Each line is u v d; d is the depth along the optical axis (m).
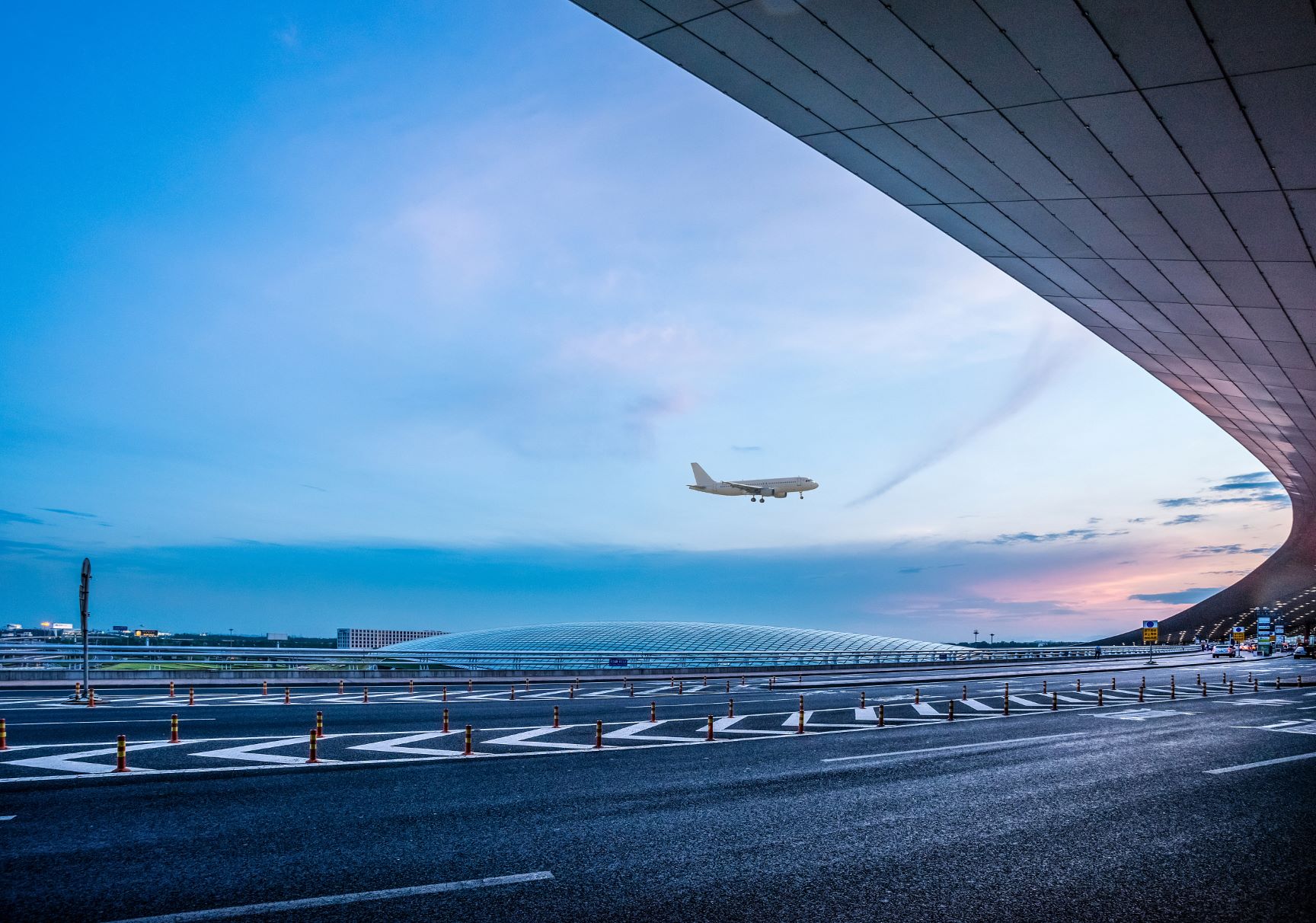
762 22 11.23
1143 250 17.75
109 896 6.71
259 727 18.34
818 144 14.93
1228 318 21.42
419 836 8.66
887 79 12.47
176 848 8.13
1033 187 15.55
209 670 35.19
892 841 8.70
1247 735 18.64
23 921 6.14
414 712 22.59
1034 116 13.05
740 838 8.75
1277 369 25.89
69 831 8.76
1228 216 15.34
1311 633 116.62
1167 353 26.09
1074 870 7.70
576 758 14.31
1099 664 69.75
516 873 7.40
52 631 70.75
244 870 7.43
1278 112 11.80
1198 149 13.19
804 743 16.59
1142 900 6.89
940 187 16.14
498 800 10.56
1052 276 20.48
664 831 9.01
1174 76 11.44
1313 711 24.97
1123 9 10.18
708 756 14.61
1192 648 124.19
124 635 54.78
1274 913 6.62
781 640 74.25
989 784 12.01
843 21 11.09
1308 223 15.06
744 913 6.47
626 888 7.04
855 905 6.68
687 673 51.19
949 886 7.20
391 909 6.45
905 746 16.22
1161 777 12.80
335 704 24.80
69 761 13.38
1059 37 10.94
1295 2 9.52
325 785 11.43
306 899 6.66
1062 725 20.67
